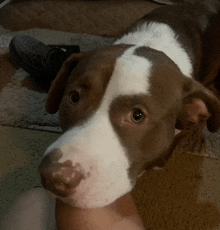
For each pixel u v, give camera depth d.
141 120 0.31
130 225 0.27
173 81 0.34
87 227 0.26
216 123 0.40
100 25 0.90
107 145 0.29
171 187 0.50
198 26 0.55
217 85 0.70
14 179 0.48
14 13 0.91
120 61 0.32
